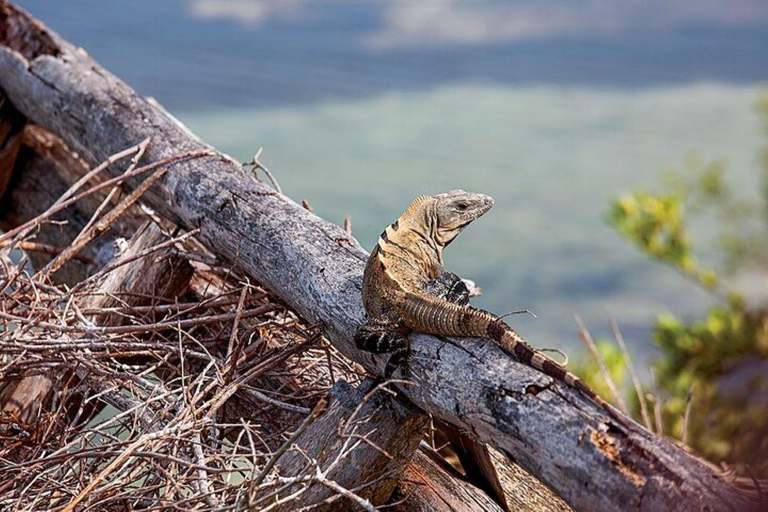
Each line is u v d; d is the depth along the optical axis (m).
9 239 9.47
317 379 8.39
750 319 13.94
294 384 8.26
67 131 11.66
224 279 9.59
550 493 7.96
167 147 10.38
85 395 8.01
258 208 8.95
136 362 9.02
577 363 12.39
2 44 13.09
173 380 7.72
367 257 7.98
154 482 7.04
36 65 12.20
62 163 12.76
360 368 8.52
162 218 10.72
